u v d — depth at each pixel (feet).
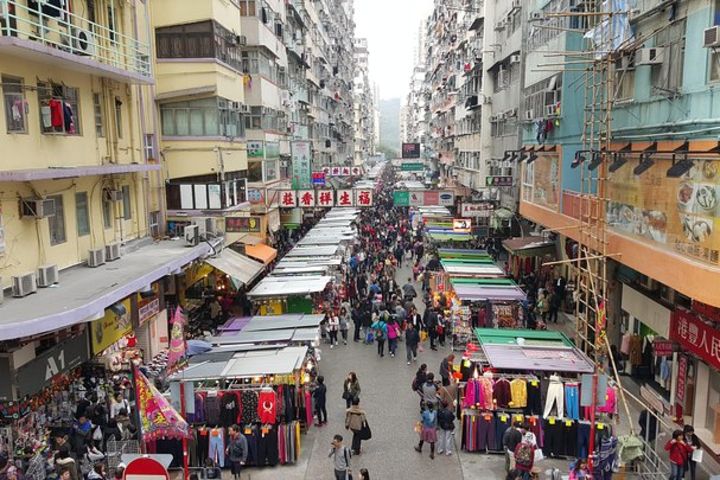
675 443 34.40
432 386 42.09
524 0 83.92
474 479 37.09
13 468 32.91
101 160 50.88
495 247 108.68
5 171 36.11
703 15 35.81
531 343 45.37
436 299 68.03
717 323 38.17
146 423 28.76
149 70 59.36
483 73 116.88
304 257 78.69
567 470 37.70
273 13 102.17
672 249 38.06
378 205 175.11
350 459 38.93
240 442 36.65
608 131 45.83
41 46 37.17
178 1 65.51
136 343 54.13
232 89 74.18
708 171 33.78
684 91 37.86
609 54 44.83
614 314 56.59
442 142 203.92
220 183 66.95
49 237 43.37
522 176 80.79
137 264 49.52
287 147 114.52
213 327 64.85
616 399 39.52
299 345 47.67
